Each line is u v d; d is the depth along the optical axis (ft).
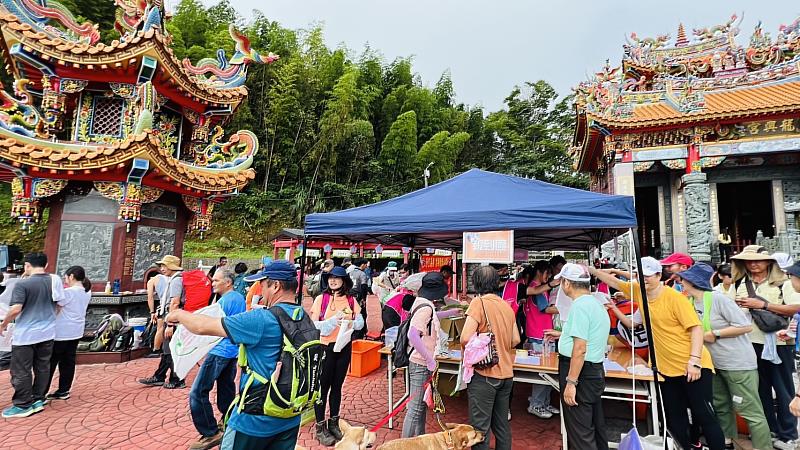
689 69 57.57
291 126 90.48
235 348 12.38
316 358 7.91
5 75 54.19
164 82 26.14
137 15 27.53
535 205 13.02
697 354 10.39
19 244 54.19
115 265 24.58
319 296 14.94
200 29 83.92
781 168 44.93
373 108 107.86
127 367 21.48
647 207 60.44
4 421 14.16
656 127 41.06
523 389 19.19
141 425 14.12
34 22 24.34
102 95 26.73
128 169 23.29
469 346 9.97
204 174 26.81
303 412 7.80
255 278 12.73
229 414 7.95
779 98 40.06
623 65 60.75
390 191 95.35
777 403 13.02
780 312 12.78
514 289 19.03
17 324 14.87
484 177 16.84
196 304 18.16
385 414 15.47
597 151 51.80
